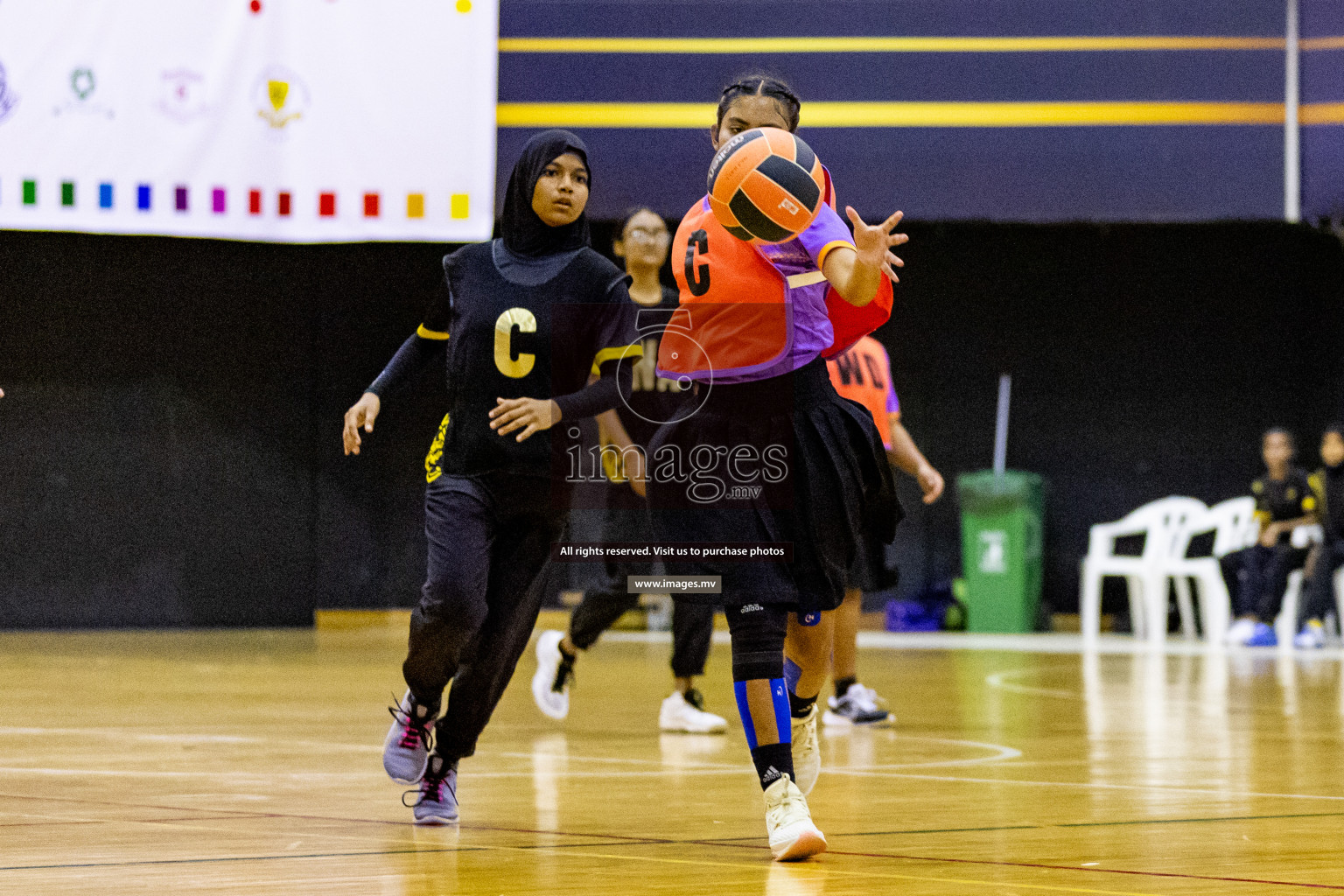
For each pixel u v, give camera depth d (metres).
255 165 29.12
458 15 29.12
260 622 37.34
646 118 31.86
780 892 7.21
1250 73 32.41
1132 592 35.91
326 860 8.15
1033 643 33.69
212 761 12.90
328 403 37.66
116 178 28.75
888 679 23.75
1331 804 10.47
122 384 36.47
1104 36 32.56
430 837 9.02
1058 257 39.94
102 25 28.64
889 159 32.72
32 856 8.22
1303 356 39.47
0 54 28.38
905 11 32.59
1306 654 30.14
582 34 31.70
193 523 36.97
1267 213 32.44
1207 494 39.66
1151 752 13.85
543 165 9.43
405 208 29.20
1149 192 32.62
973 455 40.00
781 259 8.76
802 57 32.50
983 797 10.88
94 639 33.25
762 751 8.48
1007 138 32.66
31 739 14.64
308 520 37.66
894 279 9.06
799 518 8.72
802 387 8.84
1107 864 8.02
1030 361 39.97
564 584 37.53
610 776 12.24
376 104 29.12
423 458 37.88
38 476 36.03
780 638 8.65
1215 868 7.90
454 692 9.64
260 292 37.25
